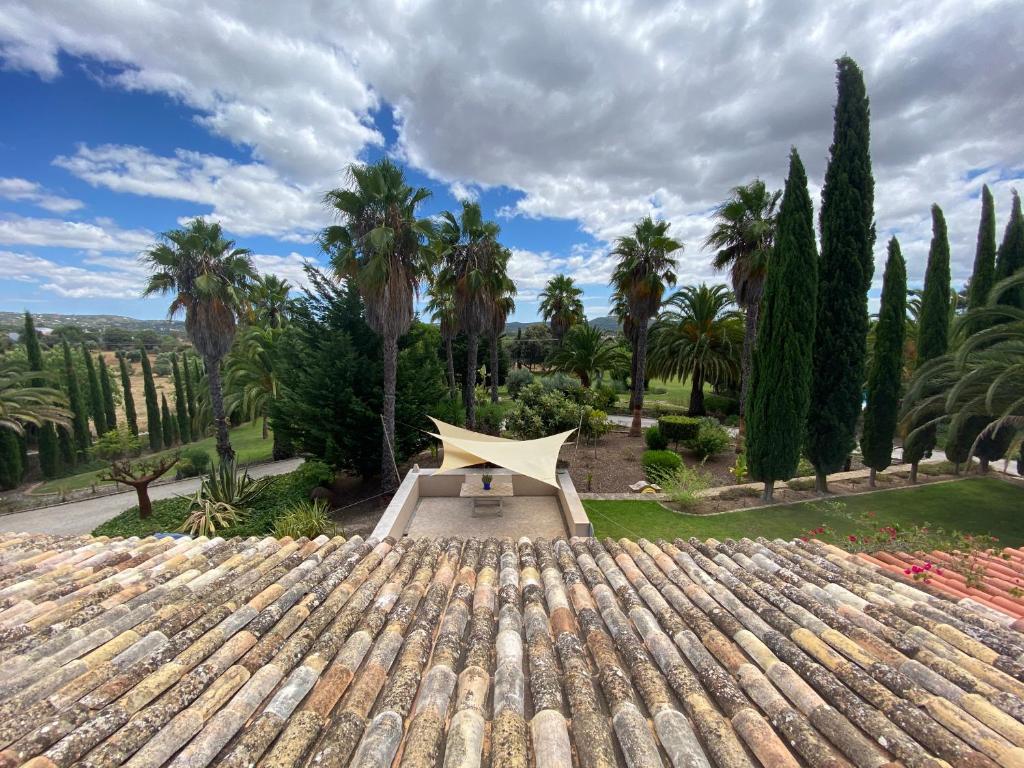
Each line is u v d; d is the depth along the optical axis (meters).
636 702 3.06
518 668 3.37
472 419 22.66
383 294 15.07
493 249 21.20
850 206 13.57
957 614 4.26
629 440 24.06
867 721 2.76
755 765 2.50
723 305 27.80
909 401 14.37
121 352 37.00
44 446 29.83
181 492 23.12
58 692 3.02
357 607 4.38
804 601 4.41
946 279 17.52
